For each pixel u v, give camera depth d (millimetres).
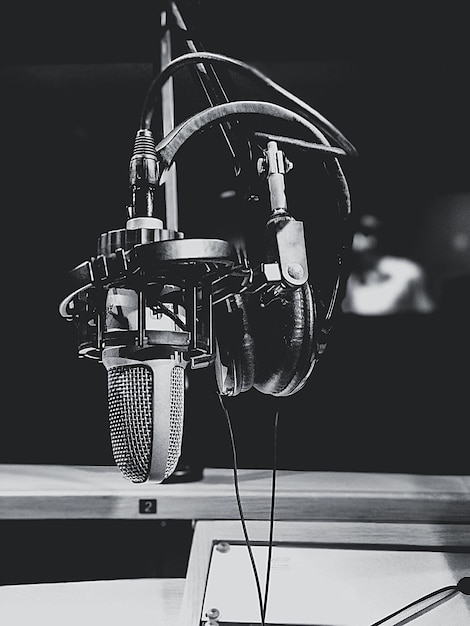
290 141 724
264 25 1097
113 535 1083
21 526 1086
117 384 639
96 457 1143
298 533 899
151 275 602
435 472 1117
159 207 1008
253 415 1119
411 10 1064
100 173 1172
